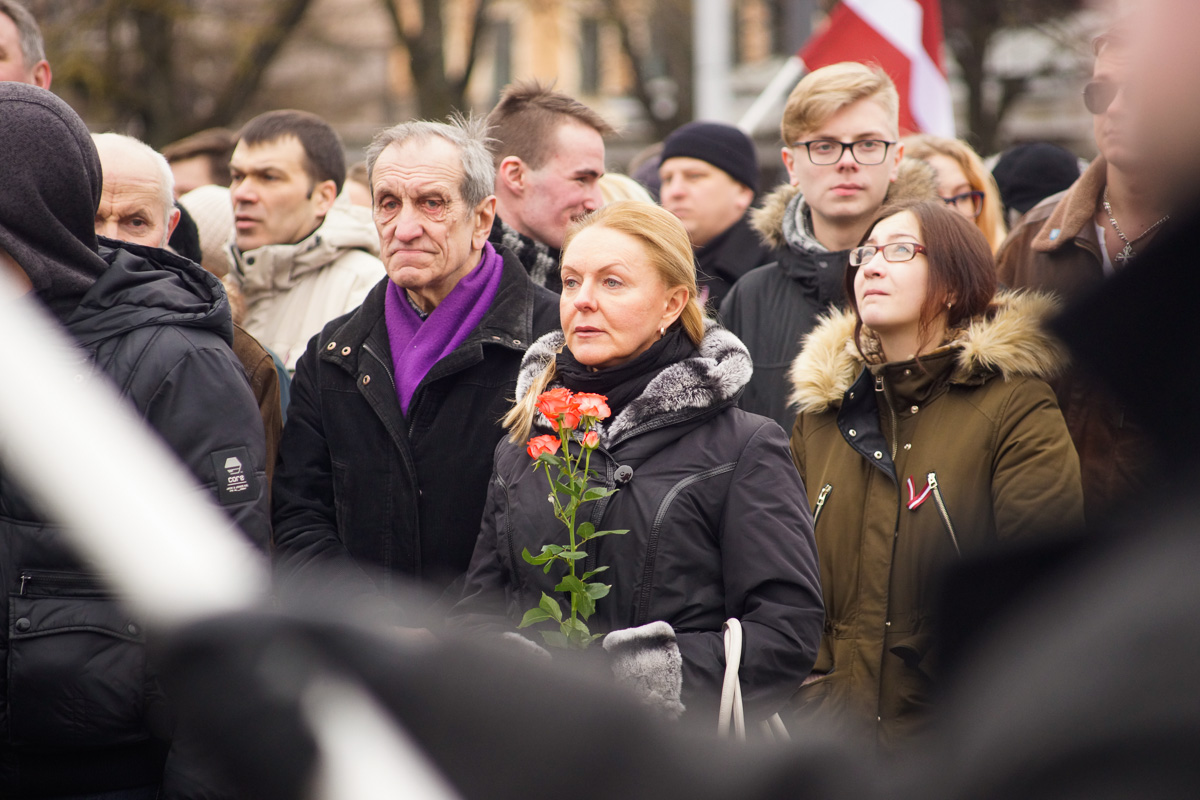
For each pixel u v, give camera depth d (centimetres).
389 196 635
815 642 485
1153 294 104
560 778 84
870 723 554
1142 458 105
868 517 593
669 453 512
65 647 454
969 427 579
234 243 897
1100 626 87
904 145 973
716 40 1756
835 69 790
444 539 618
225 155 1136
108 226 665
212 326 511
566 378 541
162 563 79
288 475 646
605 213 546
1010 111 3053
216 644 81
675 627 493
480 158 654
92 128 3244
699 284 609
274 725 80
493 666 87
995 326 584
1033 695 86
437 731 84
